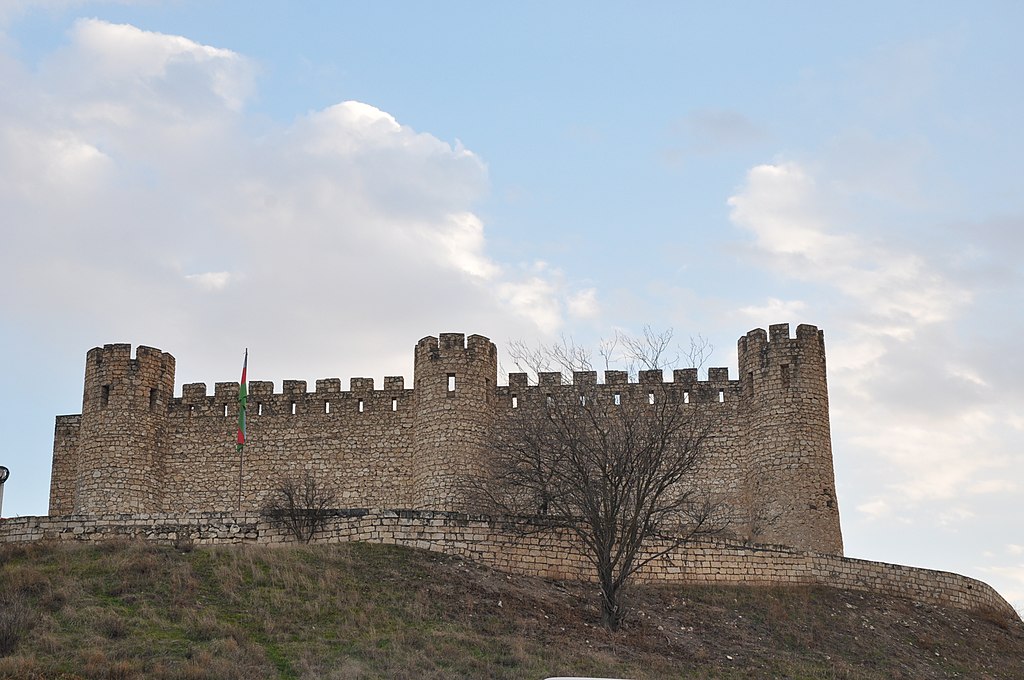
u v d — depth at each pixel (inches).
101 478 2945.4
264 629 1856.5
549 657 1856.5
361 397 3029.0
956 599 2507.4
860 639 2209.6
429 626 1921.8
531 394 2962.6
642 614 2146.9
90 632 1777.8
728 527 2829.7
